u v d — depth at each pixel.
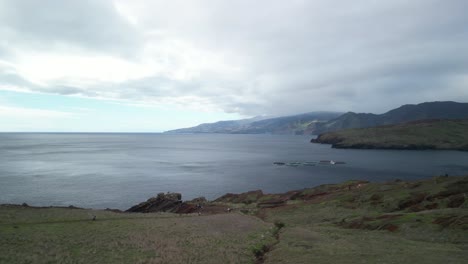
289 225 55.06
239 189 121.56
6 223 44.66
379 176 149.00
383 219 48.38
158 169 172.62
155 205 86.31
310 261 29.08
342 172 162.62
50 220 48.72
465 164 189.38
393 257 28.72
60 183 122.75
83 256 31.11
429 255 28.92
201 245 36.66
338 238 39.97
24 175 139.75
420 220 44.00
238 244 38.16
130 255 31.84
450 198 54.91
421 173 156.12
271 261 31.25
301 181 137.88
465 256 28.30
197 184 129.88
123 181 132.38
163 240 38.25
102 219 52.06
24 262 28.70
